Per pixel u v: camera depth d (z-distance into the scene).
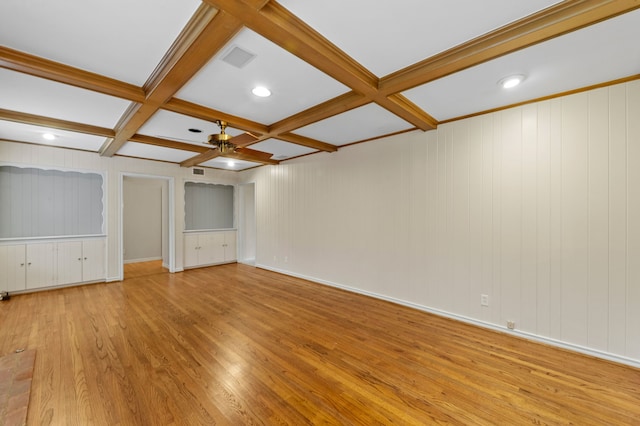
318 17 1.59
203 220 6.64
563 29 1.60
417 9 1.53
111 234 5.00
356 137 4.03
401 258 3.78
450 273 3.31
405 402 1.87
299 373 2.19
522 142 2.79
